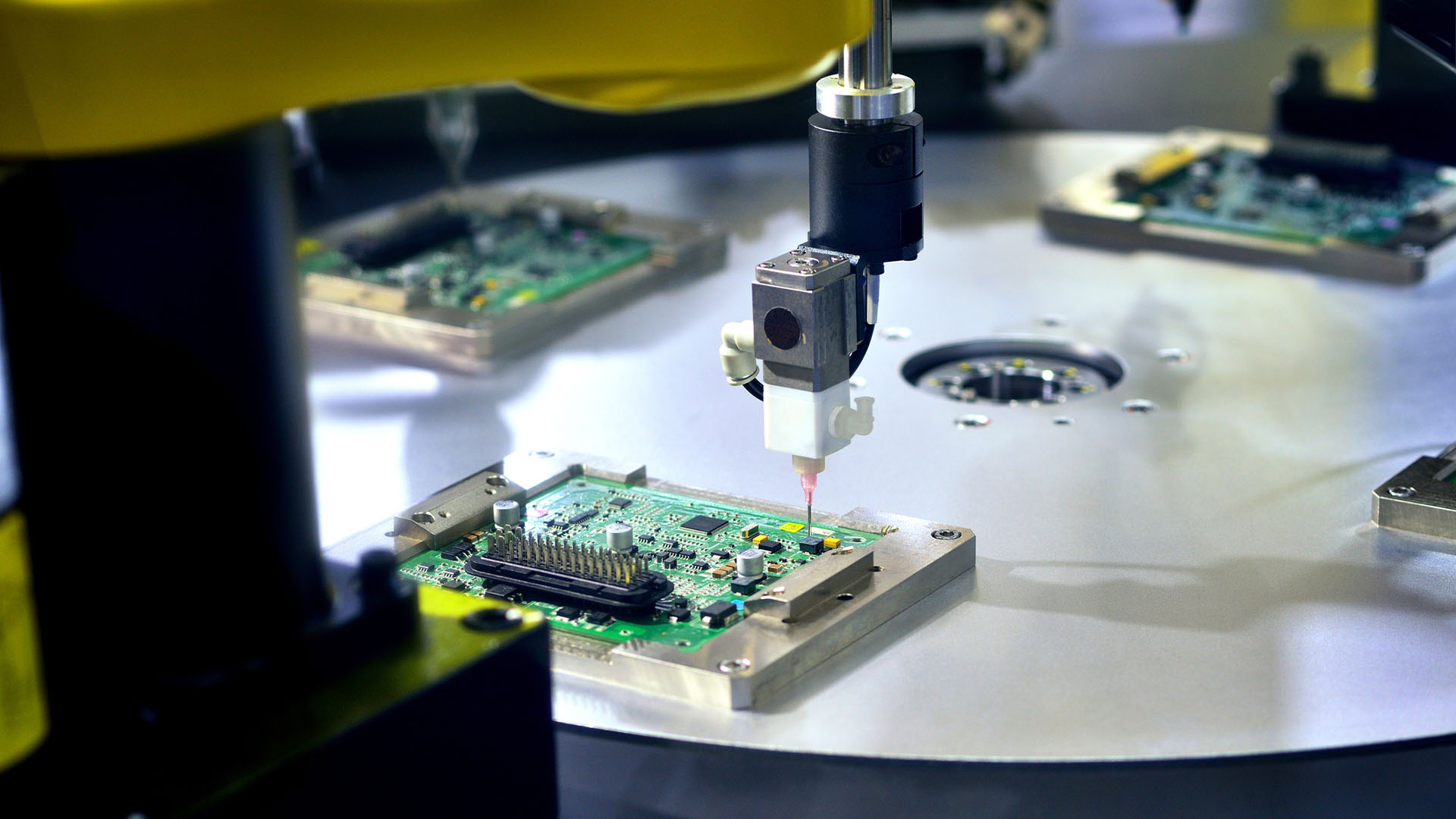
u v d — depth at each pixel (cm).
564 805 94
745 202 152
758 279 91
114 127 78
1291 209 143
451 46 82
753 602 97
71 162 80
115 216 80
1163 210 144
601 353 127
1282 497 108
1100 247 142
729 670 92
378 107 237
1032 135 171
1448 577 101
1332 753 90
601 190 156
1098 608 99
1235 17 274
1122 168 148
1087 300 133
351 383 124
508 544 101
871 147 91
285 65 80
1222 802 90
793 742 90
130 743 81
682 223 142
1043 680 94
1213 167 153
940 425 117
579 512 106
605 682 94
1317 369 123
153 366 81
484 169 231
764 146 170
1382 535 105
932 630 98
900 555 101
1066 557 103
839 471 112
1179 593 100
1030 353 128
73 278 81
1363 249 135
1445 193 142
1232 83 257
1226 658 95
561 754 94
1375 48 150
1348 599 100
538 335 129
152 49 78
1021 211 149
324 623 84
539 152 239
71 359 81
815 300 90
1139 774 90
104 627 82
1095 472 112
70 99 78
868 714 92
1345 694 93
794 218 148
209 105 79
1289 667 95
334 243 140
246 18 79
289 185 84
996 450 114
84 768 81
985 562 103
